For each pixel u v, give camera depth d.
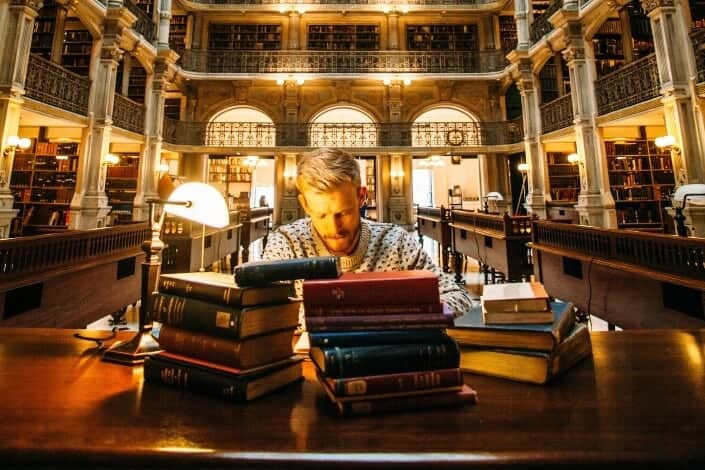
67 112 8.27
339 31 15.02
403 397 0.79
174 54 11.96
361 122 15.64
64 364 1.06
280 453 0.64
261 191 21.30
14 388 0.89
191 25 14.48
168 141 13.55
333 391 0.76
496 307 0.99
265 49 14.84
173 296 0.94
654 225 8.99
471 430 0.71
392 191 14.48
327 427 0.73
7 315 3.02
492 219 6.89
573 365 1.04
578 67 9.30
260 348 0.88
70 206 8.80
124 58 10.94
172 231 5.60
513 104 15.20
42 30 8.86
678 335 1.31
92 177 8.98
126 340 1.20
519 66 11.81
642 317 3.50
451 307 1.16
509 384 0.93
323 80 14.25
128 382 0.95
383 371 0.78
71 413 0.77
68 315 3.80
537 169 11.61
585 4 8.84
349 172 1.17
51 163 9.65
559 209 10.68
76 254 3.97
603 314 4.12
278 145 14.32
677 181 6.71
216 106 14.53
